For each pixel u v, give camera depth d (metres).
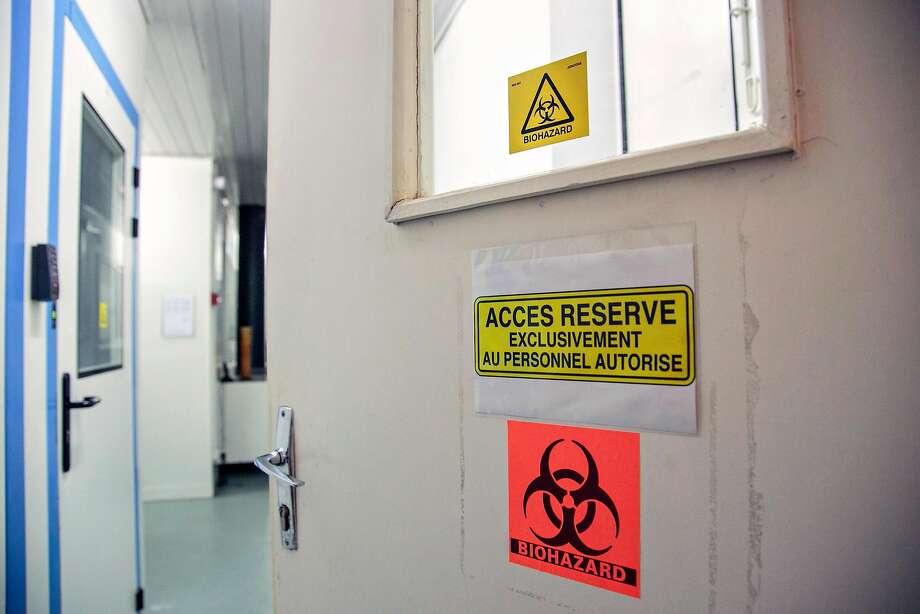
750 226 0.50
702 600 0.52
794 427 0.48
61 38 1.38
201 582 2.41
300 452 0.88
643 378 0.55
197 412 3.69
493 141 0.95
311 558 0.86
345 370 0.82
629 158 0.55
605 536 0.57
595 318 0.58
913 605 0.43
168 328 3.67
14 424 1.20
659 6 0.74
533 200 0.62
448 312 0.70
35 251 1.25
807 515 0.47
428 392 0.71
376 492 0.77
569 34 0.84
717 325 0.51
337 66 0.85
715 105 0.67
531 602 0.62
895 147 0.45
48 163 1.32
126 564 1.90
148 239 3.66
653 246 0.54
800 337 0.48
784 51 0.47
